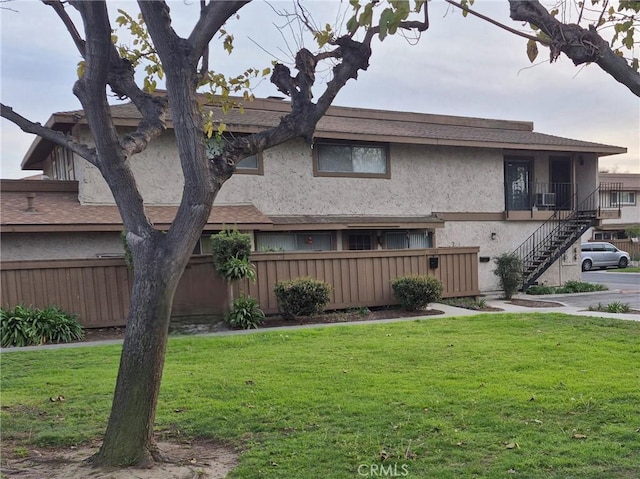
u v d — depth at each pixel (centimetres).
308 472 399
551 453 422
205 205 421
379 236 1689
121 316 1184
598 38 335
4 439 493
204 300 1166
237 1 403
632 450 425
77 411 567
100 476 394
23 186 1416
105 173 424
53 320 1040
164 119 489
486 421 496
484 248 1869
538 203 1995
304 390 613
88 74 400
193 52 413
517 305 1473
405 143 1708
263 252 1298
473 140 1767
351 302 1362
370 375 673
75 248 1298
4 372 749
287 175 1580
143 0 398
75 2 399
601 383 607
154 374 423
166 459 430
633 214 3991
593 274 2866
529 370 680
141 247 420
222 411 548
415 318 1206
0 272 1093
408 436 466
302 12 595
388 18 318
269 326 1166
